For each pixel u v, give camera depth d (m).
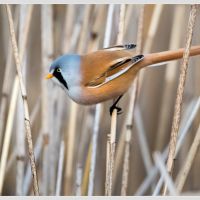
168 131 9.08
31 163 5.58
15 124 8.78
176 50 6.02
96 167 8.62
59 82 6.28
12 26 5.72
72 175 8.10
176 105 5.34
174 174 8.88
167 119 8.91
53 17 7.72
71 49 7.52
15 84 6.61
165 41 8.90
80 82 6.15
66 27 7.61
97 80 6.12
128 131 6.52
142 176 9.34
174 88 9.16
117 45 6.30
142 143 8.23
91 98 6.23
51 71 6.24
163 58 6.03
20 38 6.86
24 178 7.85
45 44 7.30
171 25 8.88
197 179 8.73
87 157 7.22
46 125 7.31
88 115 7.80
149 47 7.43
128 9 7.36
